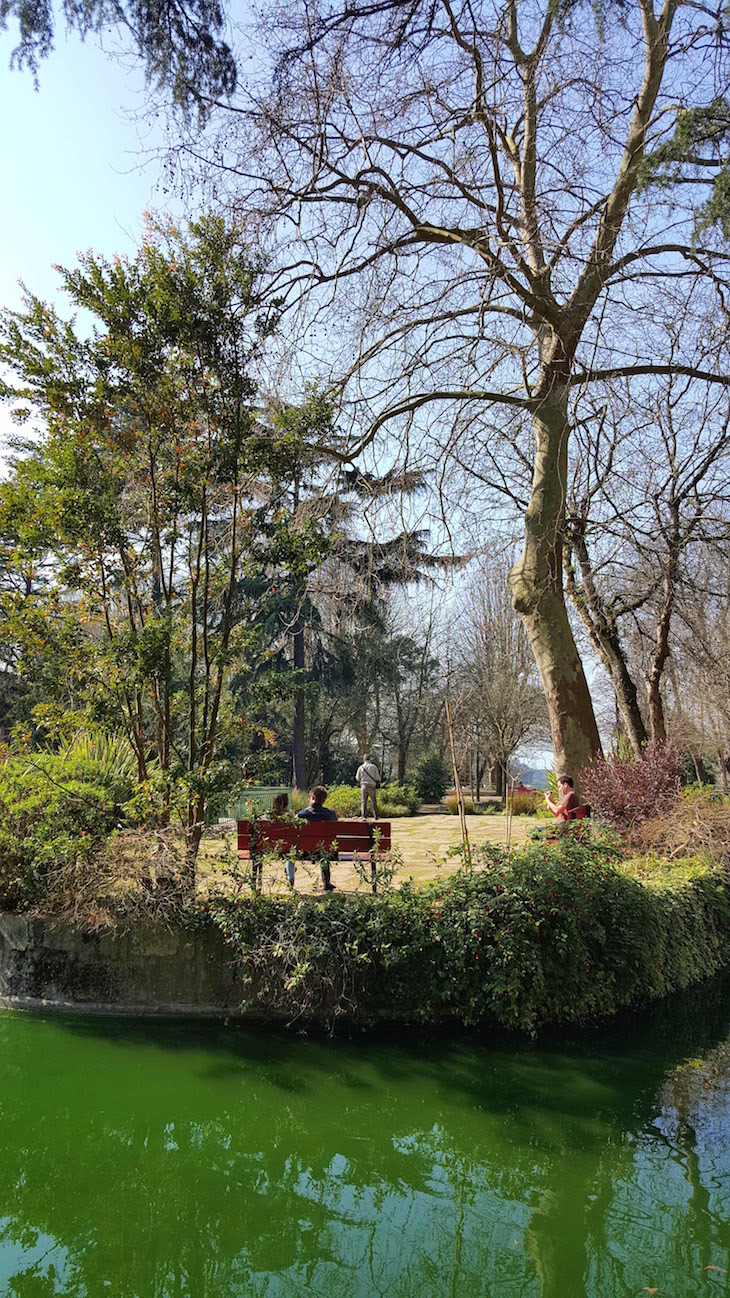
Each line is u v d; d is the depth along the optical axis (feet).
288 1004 23.15
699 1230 14.64
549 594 36.55
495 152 28.76
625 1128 18.45
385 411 34.19
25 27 20.42
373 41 25.75
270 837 26.40
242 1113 19.27
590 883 25.04
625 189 31.60
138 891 23.75
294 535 26.73
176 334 24.48
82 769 27.81
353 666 101.96
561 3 23.04
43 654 26.50
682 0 29.12
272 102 26.86
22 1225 15.26
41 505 24.44
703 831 35.12
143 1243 14.74
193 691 26.04
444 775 103.76
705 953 30.50
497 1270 13.75
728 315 29.45
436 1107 19.43
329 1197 16.33
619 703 50.44
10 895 25.73
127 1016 23.86
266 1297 13.16
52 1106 19.61
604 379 31.30
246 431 25.66
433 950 23.27
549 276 30.83
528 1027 22.79
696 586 47.14
